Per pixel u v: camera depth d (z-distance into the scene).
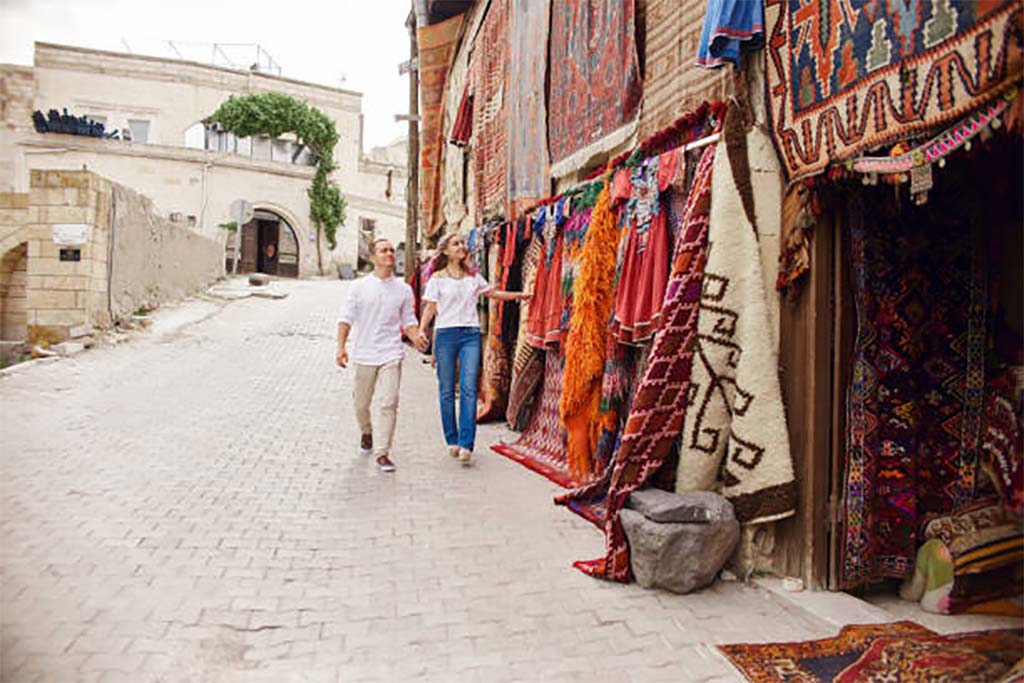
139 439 5.64
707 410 3.33
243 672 2.46
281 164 29.17
